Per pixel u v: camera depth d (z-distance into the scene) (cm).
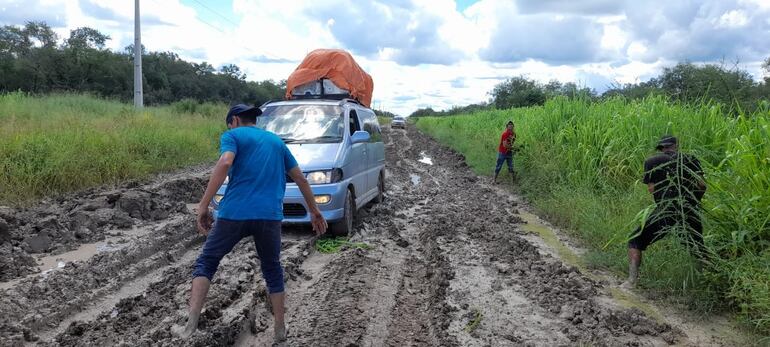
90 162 1091
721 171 652
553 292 588
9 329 444
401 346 461
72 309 507
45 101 2133
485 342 471
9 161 940
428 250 759
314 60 1223
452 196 1266
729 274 524
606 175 1035
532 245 782
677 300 559
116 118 1756
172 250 708
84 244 704
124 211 845
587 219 855
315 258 718
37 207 854
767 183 578
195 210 963
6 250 636
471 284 622
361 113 1024
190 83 6228
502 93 4922
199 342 430
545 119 1487
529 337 482
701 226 583
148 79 5562
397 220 971
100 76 4712
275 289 446
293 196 772
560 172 1216
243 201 424
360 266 680
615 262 689
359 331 486
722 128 845
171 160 1418
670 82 1136
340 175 809
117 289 569
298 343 453
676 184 570
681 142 855
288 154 458
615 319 516
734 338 484
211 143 1783
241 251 700
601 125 1207
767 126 630
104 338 450
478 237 845
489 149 2119
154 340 443
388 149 2791
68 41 5603
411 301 573
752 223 564
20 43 5431
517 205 1166
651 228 602
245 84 7531
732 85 860
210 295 538
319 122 902
